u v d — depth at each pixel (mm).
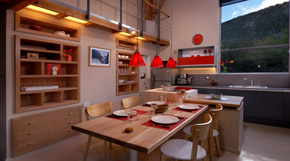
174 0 5887
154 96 3291
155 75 5637
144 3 5570
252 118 4238
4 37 2475
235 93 4375
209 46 5125
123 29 3982
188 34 5633
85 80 3627
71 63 3346
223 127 2734
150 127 1647
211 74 5266
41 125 2857
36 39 2756
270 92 3959
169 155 1632
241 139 2932
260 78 4570
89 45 3676
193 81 5578
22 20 2785
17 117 2592
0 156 2637
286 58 4398
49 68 2990
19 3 2203
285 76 4262
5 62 2469
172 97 3084
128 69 4988
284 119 3832
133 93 5051
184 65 5422
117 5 4570
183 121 1841
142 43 5320
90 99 3742
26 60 2637
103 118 1956
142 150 1212
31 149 2734
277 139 3207
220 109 2111
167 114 2141
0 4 2533
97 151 2764
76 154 2658
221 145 2762
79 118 3479
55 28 3299
